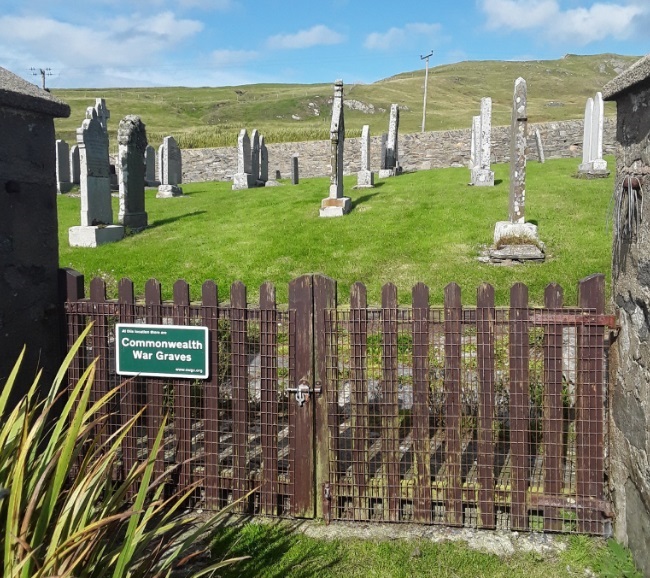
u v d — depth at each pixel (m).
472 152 19.89
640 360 3.00
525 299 3.53
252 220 12.77
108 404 4.11
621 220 3.31
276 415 3.84
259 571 3.31
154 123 59.62
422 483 3.72
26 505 2.58
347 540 3.61
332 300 3.71
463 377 4.66
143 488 2.68
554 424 3.60
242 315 3.83
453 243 9.63
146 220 13.45
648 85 2.89
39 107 3.78
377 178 20.62
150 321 3.96
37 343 3.93
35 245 3.88
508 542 3.55
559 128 23.91
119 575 2.45
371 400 4.77
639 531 3.06
